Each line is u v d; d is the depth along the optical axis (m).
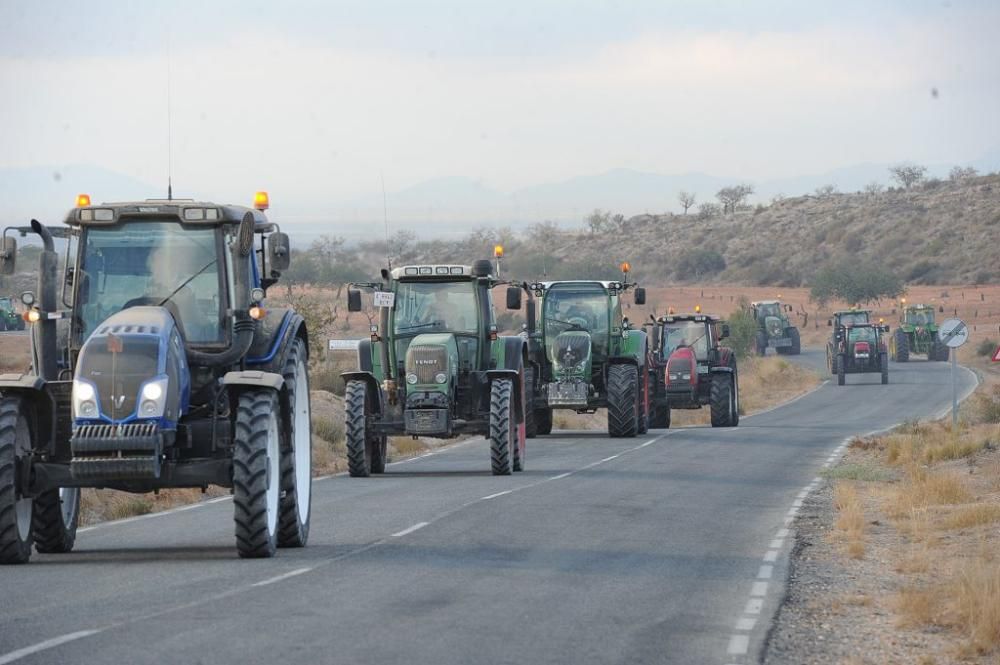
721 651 16.98
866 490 40.94
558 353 63.56
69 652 15.66
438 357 43.16
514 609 19.34
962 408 88.25
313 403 63.25
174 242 25.20
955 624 19.38
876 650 17.88
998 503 34.62
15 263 24.58
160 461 23.36
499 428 43.62
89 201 25.52
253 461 23.80
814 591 22.25
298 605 19.20
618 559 24.94
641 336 66.88
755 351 163.75
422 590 20.80
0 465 22.92
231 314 24.98
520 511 32.81
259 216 26.95
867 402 101.25
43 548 25.69
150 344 23.20
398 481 42.34
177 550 26.05
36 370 24.36
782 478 44.22
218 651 15.88
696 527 30.42
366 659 15.65
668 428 76.50
